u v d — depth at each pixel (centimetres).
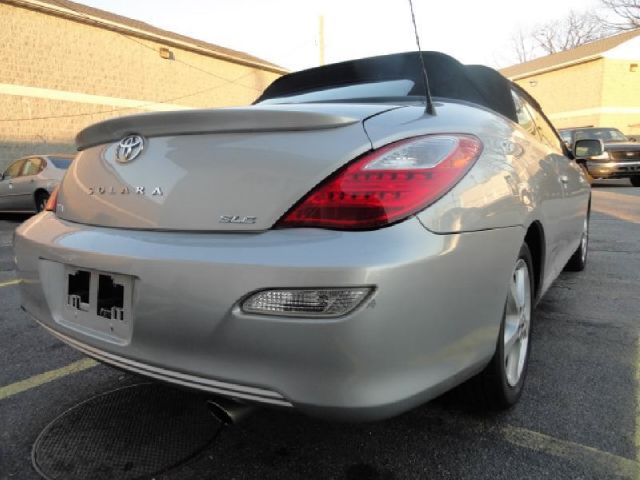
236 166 171
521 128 267
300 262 149
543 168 258
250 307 153
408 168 159
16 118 1549
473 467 196
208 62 2177
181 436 221
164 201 181
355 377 148
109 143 212
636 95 2806
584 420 226
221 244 162
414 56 263
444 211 162
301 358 149
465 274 167
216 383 161
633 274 468
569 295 407
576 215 365
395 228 153
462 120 194
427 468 197
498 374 208
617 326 338
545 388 254
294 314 149
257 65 2383
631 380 262
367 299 146
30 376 280
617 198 1087
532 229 239
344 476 194
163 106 2002
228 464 203
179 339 164
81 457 207
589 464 196
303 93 283
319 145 164
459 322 168
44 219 230
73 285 201
